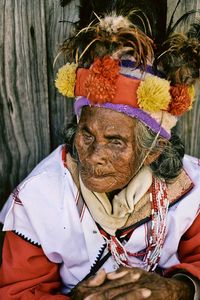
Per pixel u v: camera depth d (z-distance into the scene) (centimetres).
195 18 161
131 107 124
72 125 146
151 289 135
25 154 173
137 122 126
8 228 148
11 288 146
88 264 148
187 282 143
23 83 164
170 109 129
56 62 164
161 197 145
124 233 145
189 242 153
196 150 180
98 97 121
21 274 148
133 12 131
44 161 153
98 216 142
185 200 147
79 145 129
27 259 148
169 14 160
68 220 145
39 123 170
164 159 142
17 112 167
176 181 147
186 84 129
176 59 128
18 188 147
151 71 127
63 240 146
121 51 125
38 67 163
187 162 155
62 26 160
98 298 132
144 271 138
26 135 171
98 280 135
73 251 147
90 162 127
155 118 127
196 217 152
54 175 146
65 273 153
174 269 146
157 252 148
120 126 125
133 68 124
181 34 130
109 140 126
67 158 147
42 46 161
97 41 124
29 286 148
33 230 148
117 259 146
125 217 142
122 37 123
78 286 135
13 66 161
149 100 122
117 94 123
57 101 169
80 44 128
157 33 133
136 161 130
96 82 121
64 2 157
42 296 146
